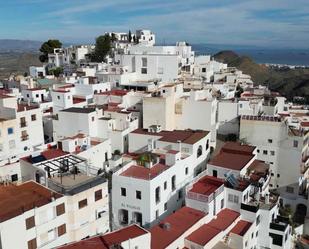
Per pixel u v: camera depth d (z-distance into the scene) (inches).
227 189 2138.3
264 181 2367.1
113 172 2390.5
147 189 2121.1
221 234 1879.9
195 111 3341.5
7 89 4372.5
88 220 1841.8
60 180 1926.7
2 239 1473.9
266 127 2977.4
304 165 3043.8
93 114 3083.2
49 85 4628.4
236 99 3567.9
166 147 2721.5
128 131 3147.1
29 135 3080.7
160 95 3437.5
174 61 4522.6
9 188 1834.4
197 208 2021.4
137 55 4707.2
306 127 3371.1
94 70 5187.0
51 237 1689.2
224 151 2694.4
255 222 2085.4
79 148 2618.1
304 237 2664.9
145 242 1502.2
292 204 2938.0
